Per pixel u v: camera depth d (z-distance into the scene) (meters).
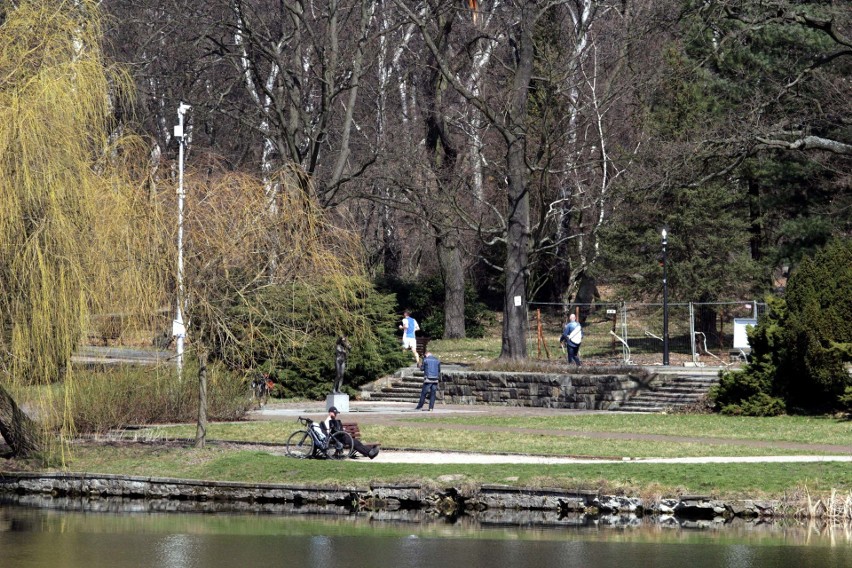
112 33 99.88
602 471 50.53
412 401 91.94
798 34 94.00
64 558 39.50
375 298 96.12
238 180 56.03
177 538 43.34
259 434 64.94
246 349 56.69
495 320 144.75
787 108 95.75
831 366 69.31
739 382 74.69
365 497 50.34
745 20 82.00
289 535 43.91
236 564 38.62
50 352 49.91
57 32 51.81
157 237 53.09
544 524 46.19
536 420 73.06
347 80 105.75
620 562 38.53
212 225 54.25
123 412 67.12
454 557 39.59
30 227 49.28
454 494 49.56
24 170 48.12
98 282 50.69
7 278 49.41
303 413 78.56
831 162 101.81
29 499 53.31
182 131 68.31
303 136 107.75
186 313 54.41
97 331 52.53
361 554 40.09
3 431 57.09
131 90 54.88
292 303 57.66
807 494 46.25
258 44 97.88
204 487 52.66
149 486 53.31
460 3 117.75
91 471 55.22
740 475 48.84
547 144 102.62
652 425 68.81
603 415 76.19
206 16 102.56
